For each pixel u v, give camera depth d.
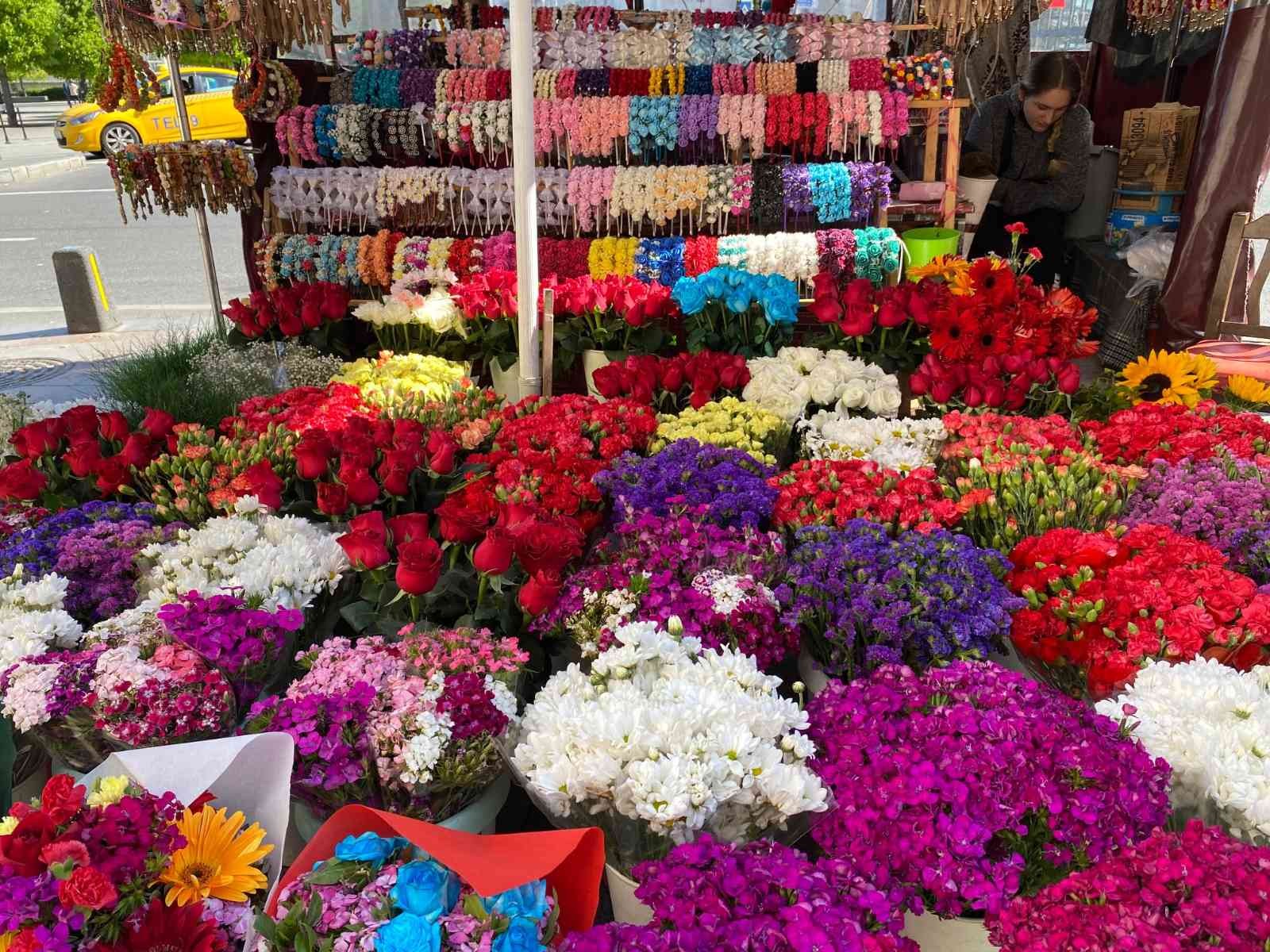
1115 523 2.27
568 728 1.42
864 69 4.76
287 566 1.90
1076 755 1.34
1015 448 2.43
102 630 1.80
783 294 3.60
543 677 2.11
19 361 6.02
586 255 4.62
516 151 3.22
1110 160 6.01
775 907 1.12
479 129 4.79
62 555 2.07
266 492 2.28
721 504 2.19
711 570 1.91
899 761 1.35
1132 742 1.42
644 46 5.07
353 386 3.19
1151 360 3.28
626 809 1.33
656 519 2.04
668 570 1.92
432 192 4.88
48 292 8.38
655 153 5.07
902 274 4.71
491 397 3.14
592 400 3.02
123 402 3.65
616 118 4.71
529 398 3.04
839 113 4.67
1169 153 5.24
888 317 3.48
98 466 2.51
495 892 1.14
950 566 1.85
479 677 1.62
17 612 1.83
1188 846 1.20
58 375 5.67
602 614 1.86
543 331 3.62
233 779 1.31
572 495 2.26
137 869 1.14
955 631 1.73
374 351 4.29
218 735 1.63
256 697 1.76
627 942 1.09
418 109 4.92
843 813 1.31
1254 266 4.79
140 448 2.62
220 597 1.69
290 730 1.45
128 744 1.59
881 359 3.59
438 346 4.07
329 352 4.31
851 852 1.27
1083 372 5.15
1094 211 6.12
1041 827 1.32
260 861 1.29
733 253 4.54
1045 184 5.79
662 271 4.57
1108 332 5.20
